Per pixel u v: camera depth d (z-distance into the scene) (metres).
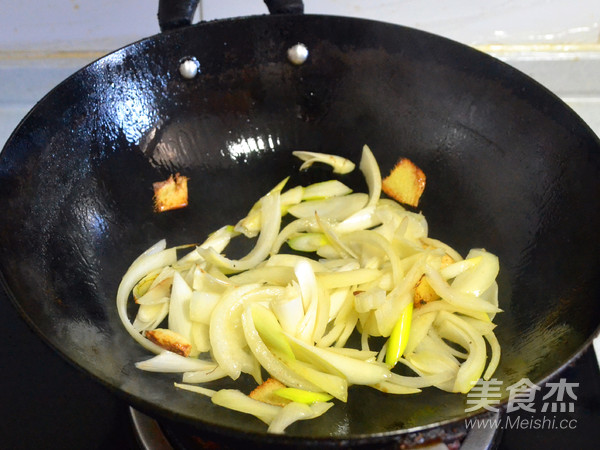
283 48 0.41
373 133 0.42
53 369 0.34
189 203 0.40
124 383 0.31
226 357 0.33
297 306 0.33
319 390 0.32
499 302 0.35
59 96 0.36
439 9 0.45
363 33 0.40
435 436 0.29
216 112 0.42
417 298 0.35
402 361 0.33
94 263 0.37
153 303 0.35
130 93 0.39
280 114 0.43
